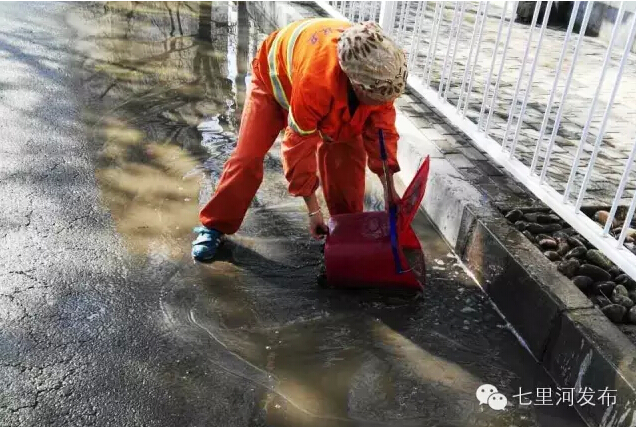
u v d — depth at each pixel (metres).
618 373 2.29
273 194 3.92
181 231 3.45
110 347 2.61
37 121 4.56
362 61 2.33
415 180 2.83
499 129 4.32
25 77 5.30
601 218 3.30
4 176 3.80
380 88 2.37
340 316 2.92
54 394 2.36
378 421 2.38
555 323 2.65
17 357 2.51
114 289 2.96
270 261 3.28
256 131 3.05
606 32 7.05
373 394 2.50
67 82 5.31
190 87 5.45
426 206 3.84
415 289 3.10
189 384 2.46
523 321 2.86
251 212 3.71
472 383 2.60
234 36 6.92
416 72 5.31
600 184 3.67
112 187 3.81
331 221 3.10
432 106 4.75
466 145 4.13
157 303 2.90
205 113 4.97
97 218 3.49
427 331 2.88
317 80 2.50
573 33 7.33
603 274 2.92
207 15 7.64
